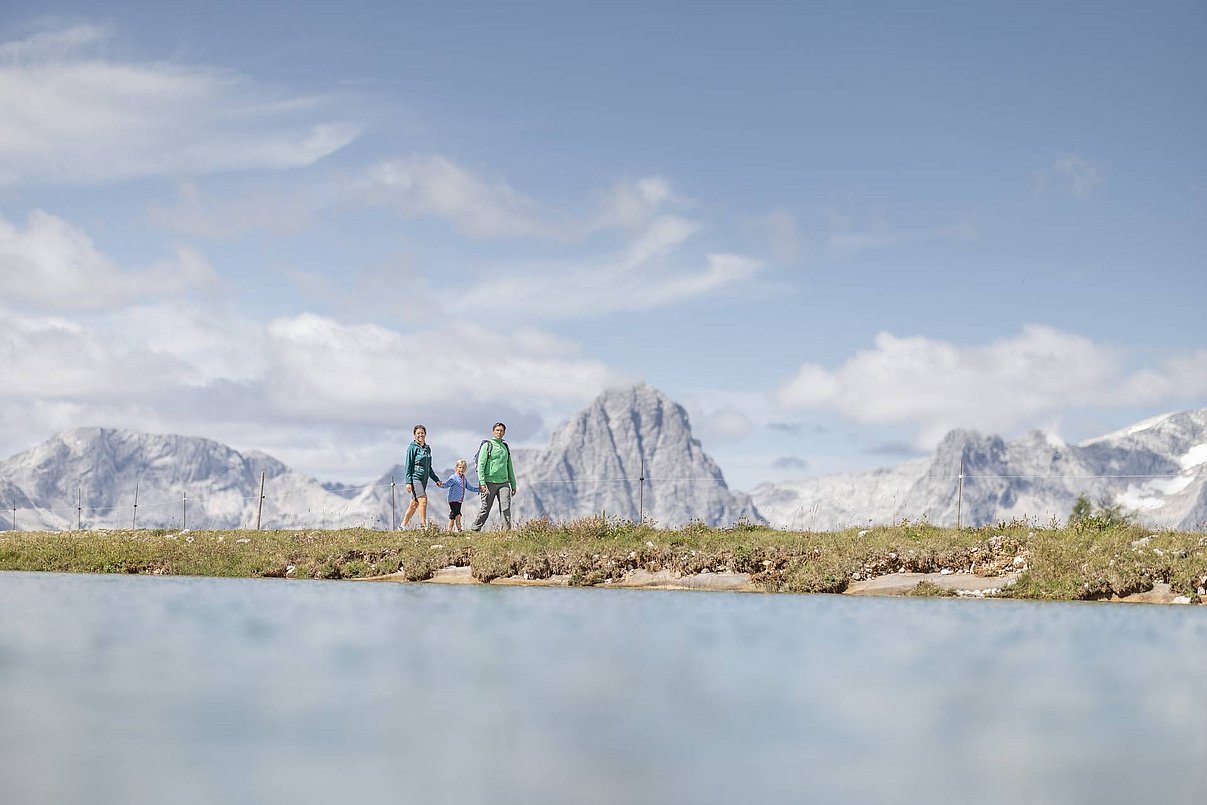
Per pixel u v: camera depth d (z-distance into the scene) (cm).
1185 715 750
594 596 1902
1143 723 721
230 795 521
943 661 1015
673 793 536
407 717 704
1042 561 2230
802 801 526
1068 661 1032
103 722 677
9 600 1554
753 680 877
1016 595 2139
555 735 661
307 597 1720
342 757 596
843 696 808
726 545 2548
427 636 1154
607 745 636
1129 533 2495
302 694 782
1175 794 546
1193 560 2158
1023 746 649
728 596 1977
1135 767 600
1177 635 1302
